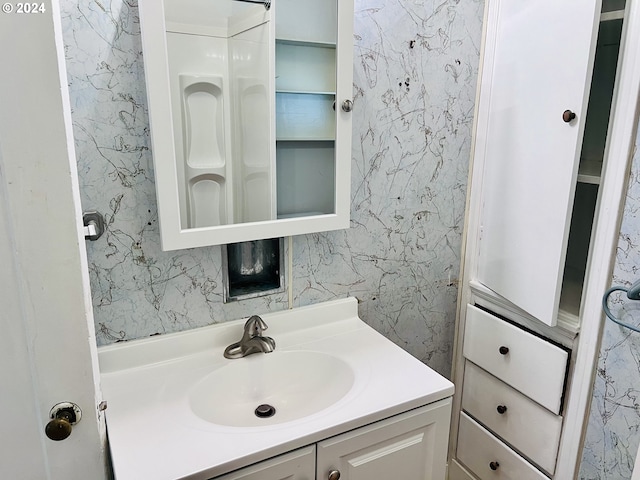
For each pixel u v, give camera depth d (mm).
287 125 1173
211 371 1109
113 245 1062
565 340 1237
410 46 1306
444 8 1326
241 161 1130
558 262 1149
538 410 1329
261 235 1146
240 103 1104
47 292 616
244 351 1175
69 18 924
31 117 561
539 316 1223
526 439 1384
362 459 986
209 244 1086
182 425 913
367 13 1228
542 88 1172
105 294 1078
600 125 1347
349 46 1145
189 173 1062
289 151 1186
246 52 1089
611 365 1137
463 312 1588
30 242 595
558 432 1279
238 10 1066
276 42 1116
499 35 1333
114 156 1021
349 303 1383
